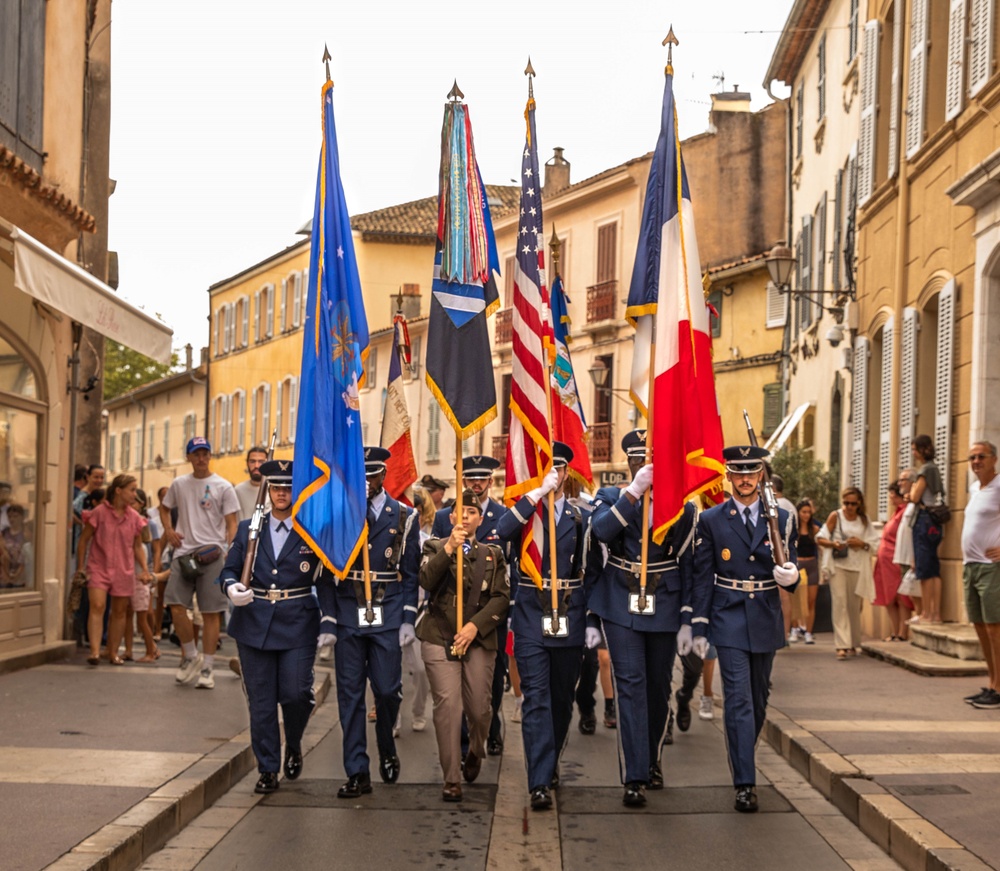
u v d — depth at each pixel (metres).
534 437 8.82
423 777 9.21
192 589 12.45
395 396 11.89
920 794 7.66
